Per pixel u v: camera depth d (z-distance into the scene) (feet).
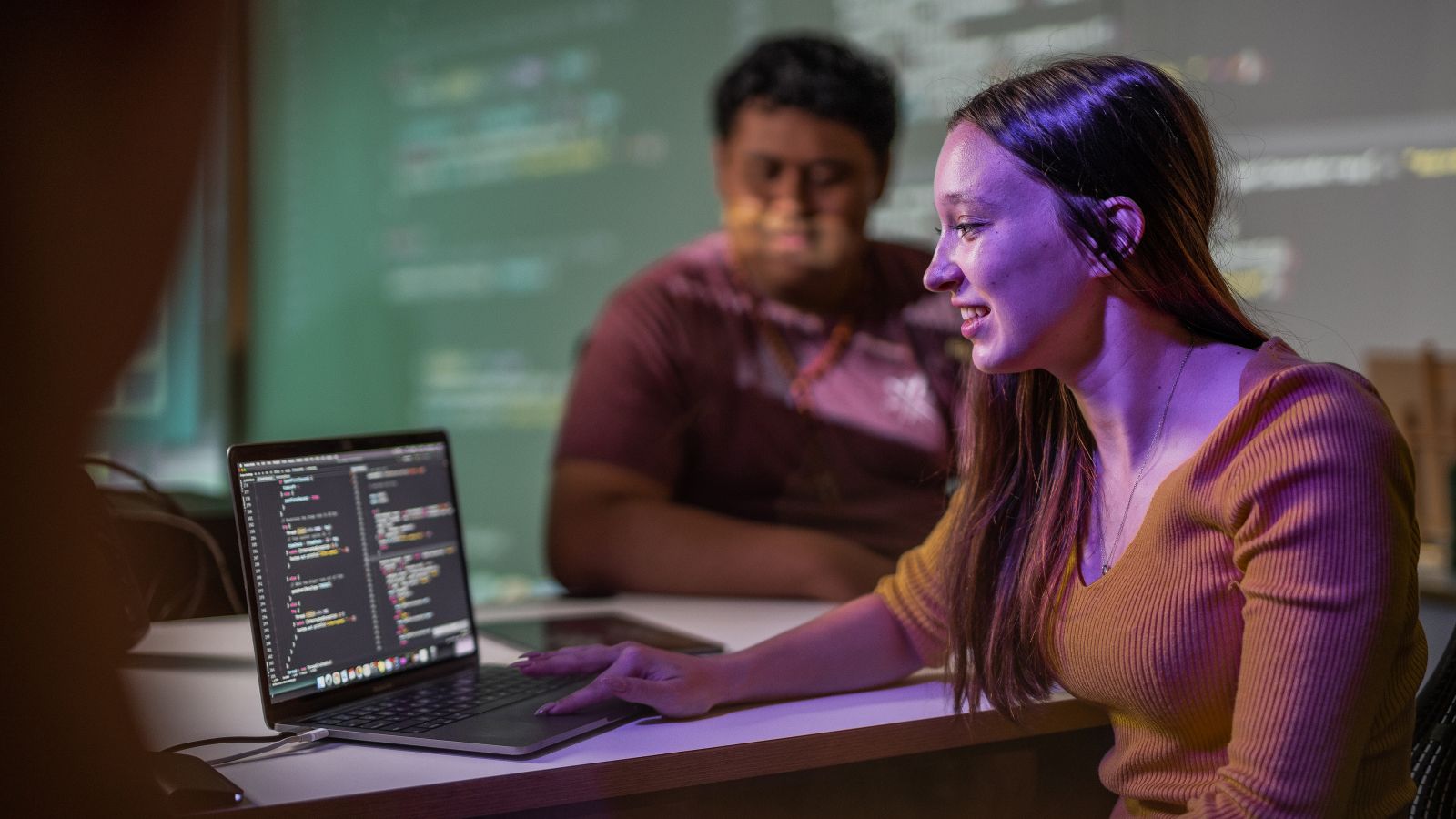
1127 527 3.06
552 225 14.29
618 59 13.88
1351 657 2.40
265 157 13.64
